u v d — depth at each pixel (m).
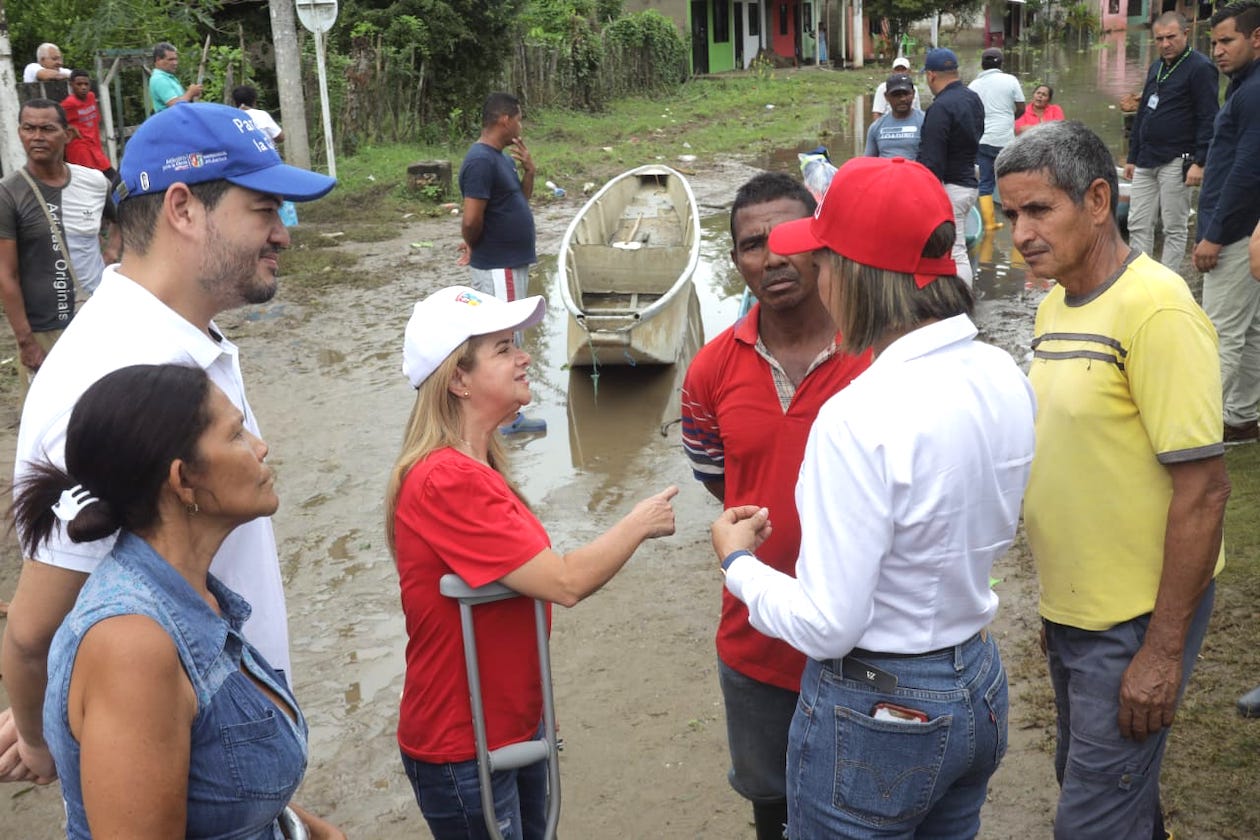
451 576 2.58
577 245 9.64
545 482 6.89
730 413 2.96
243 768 1.93
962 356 2.17
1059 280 2.69
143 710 1.77
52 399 2.32
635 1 36.03
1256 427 6.23
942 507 2.08
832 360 2.79
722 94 32.59
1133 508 2.62
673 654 4.94
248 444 2.02
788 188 3.07
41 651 2.27
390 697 4.72
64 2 14.83
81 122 11.30
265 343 9.74
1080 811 2.75
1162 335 2.50
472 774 2.70
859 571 2.08
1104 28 60.56
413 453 2.68
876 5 44.66
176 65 14.22
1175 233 8.29
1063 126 2.63
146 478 1.88
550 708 2.71
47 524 2.03
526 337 9.91
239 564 2.66
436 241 13.74
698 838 3.78
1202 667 4.29
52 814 4.05
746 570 2.37
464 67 21.56
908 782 2.21
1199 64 7.81
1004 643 4.79
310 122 18.75
